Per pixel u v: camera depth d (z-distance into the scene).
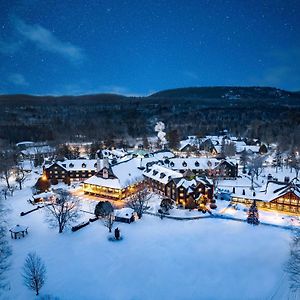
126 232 81.19
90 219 87.75
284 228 82.38
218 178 132.00
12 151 177.62
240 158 165.38
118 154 171.00
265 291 55.72
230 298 54.25
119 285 58.38
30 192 117.75
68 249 72.25
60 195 98.75
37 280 55.56
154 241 75.94
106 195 110.12
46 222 87.50
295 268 58.44
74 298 54.44
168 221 88.19
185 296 55.03
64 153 180.00
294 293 54.47
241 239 76.38
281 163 161.38
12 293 55.47
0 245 72.12
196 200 98.25
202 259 67.25
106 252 70.75
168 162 137.25
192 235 79.06
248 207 98.00
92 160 137.25
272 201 96.44
